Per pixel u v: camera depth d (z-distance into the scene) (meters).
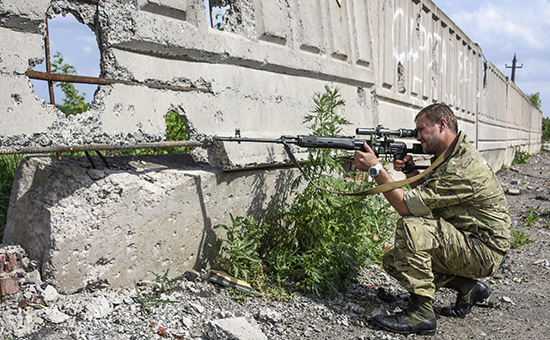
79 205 2.73
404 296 3.63
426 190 3.03
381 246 4.62
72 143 2.63
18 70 2.42
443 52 10.45
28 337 2.29
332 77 5.31
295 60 4.58
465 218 3.07
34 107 2.49
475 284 3.30
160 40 3.11
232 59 3.81
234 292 3.22
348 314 3.21
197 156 3.71
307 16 4.83
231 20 3.92
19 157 4.29
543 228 6.69
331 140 3.29
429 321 2.96
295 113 4.58
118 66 2.90
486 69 15.30
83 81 2.71
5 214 3.58
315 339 2.77
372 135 3.29
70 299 2.64
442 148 3.16
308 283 3.46
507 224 3.11
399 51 7.63
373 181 4.06
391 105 7.30
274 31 4.27
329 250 3.61
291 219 3.95
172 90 3.26
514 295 3.92
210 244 3.54
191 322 2.66
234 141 3.40
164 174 3.23
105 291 2.83
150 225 3.04
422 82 8.98
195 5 3.43
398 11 7.57
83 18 2.76
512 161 20.66
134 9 2.97
